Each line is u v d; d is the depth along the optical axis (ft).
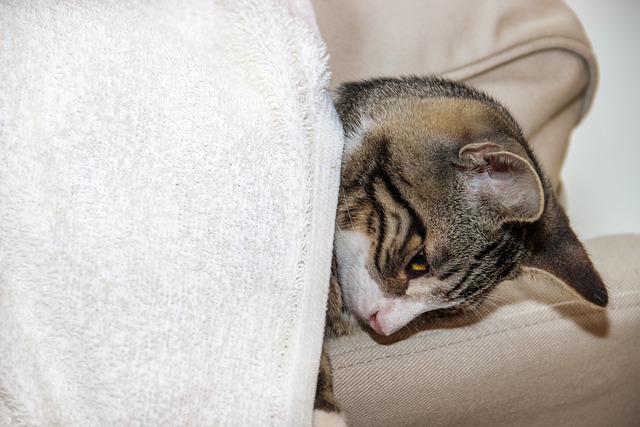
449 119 1.57
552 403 1.53
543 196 1.46
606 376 1.55
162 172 1.21
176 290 1.20
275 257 1.26
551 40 1.74
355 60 1.69
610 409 1.58
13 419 1.13
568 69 1.77
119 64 1.22
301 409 1.25
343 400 1.40
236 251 1.23
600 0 2.83
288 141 1.29
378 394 1.41
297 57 1.33
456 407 1.45
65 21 1.21
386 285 1.57
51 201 1.16
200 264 1.21
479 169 1.52
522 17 1.75
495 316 1.51
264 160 1.27
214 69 1.29
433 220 1.56
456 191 1.55
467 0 1.73
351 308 1.60
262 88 1.31
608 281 1.57
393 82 1.65
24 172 1.15
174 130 1.22
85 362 1.16
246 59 1.32
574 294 1.51
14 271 1.14
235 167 1.24
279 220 1.27
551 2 1.80
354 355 1.42
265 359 1.25
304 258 1.29
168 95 1.23
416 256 1.58
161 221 1.20
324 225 1.30
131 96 1.21
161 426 1.18
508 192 1.51
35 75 1.17
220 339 1.22
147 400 1.18
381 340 1.47
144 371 1.18
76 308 1.16
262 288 1.25
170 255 1.20
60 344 1.16
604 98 2.72
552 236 1.60
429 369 1.43
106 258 1.17
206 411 1.20
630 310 1.54
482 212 1.56
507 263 1.59
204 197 1.22
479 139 1.53
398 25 1.70
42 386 1.14
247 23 1.32
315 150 1.32
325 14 1.67
